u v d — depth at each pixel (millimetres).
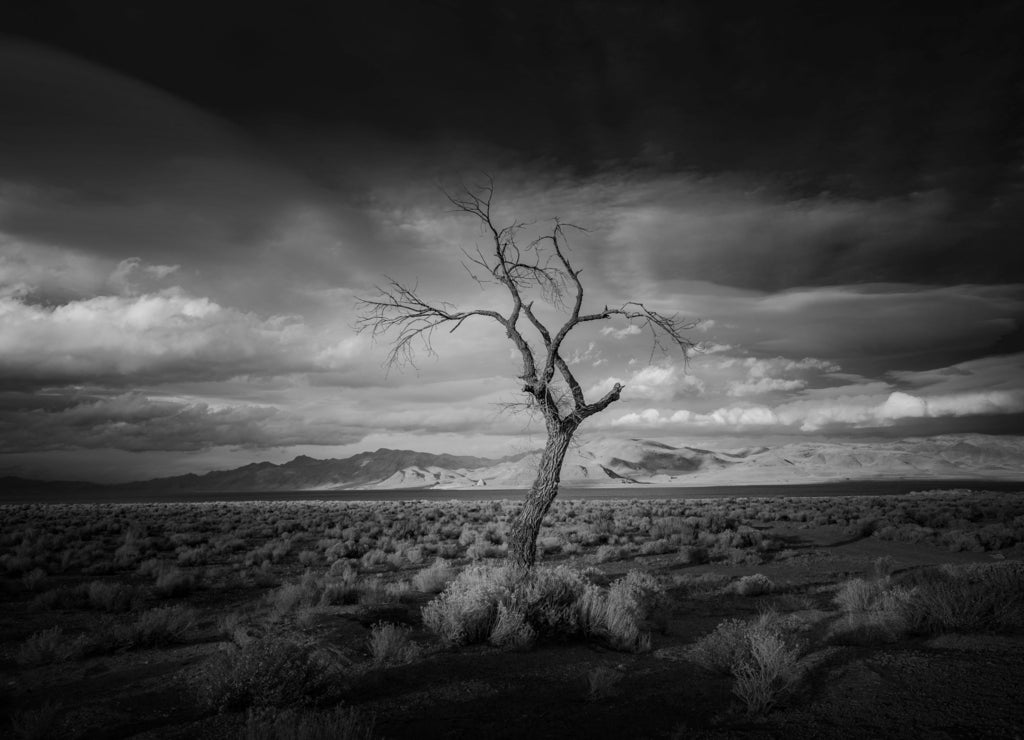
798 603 12656
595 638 9523
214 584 16297
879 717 5684
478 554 22078
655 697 6664
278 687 6312
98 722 6195
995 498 58531
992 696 6020
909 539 26312
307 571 17344
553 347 13445
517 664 8008
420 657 8383
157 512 51750
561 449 13547
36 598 13570
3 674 8172
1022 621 8727
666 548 23906
